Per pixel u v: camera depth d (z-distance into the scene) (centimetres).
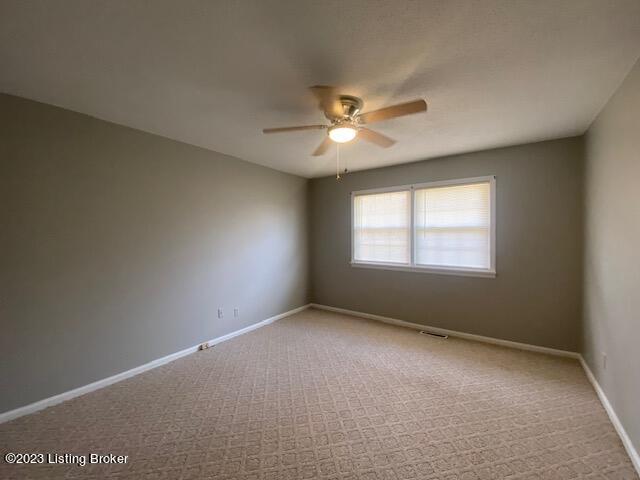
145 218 289
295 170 453
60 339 233
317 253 512
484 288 354
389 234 431
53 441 187
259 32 145
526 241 327
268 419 209
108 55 165
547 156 312
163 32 145
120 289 270
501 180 338
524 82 192
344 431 196
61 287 234
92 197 252
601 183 232
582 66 174
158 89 204
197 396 240
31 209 219
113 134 264
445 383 257
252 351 332
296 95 211
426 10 130
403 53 162
